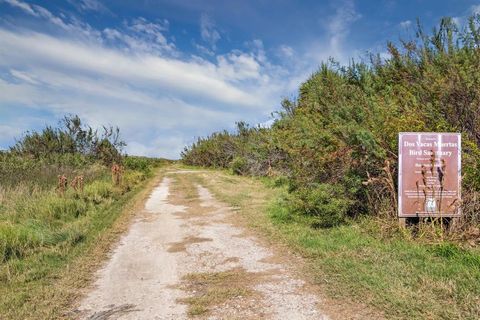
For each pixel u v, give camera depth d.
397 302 4.76
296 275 6.26
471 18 9.34
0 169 18.56
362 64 11.70
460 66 8.77
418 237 7.47
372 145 8.55
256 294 5.54
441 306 4.58
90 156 28.86
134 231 10.30
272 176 21.20
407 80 10.33
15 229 8.38
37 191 14.37
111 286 6.07
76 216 11.81
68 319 4.85
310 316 4.74
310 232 8.83
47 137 27.58
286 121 17.16
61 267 6.92
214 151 42.09
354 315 4.68
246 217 11.47
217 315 4.89
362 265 6.22
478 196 7.57
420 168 7.71
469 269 5.61
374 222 8.41
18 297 5.41
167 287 5.99
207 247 8.42
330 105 10.62
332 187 9.31
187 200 16.39
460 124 8.49
